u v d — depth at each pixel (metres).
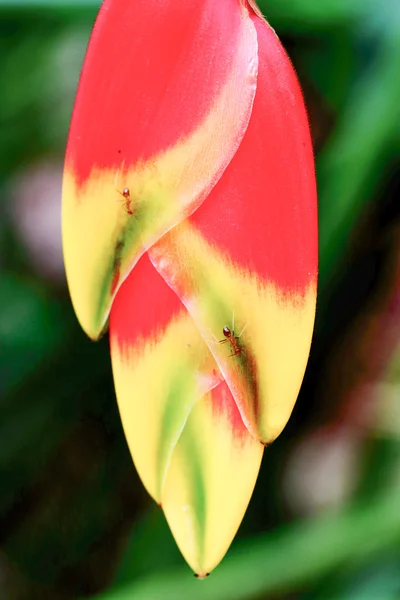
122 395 0.42
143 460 0.42
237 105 0.41
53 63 0.96
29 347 0.91
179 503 0.42
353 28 0.74
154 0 0.41
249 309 0.41
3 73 0.95
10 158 0.98
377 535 0.70
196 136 0.41
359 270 0.86
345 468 0.87
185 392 0.42
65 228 0.42
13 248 0.99
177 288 0.41
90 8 0.66
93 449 0.96
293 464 0.90
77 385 0.92
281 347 0.41
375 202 0.82
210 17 0.41
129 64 0.41
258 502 0.88
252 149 0.41
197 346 0.42
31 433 0.93
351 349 0.88
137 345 0.42
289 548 0.70
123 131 0.41
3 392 0.90
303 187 0.41
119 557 0.93
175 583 0.68
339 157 0.73
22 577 0.93
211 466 0.42
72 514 0.95
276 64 0.41
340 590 0.76
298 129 0.41
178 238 0.41
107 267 0.41
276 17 0.73
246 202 0.41
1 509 0.95
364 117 0.72
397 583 0.74
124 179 0.41
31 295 0.95
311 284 0.41
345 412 0.90
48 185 1.01
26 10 0.66
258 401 0.41
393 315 0.86
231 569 0.69
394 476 0.82
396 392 0.87
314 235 0.41
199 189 0.41
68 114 0.98
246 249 0.41
